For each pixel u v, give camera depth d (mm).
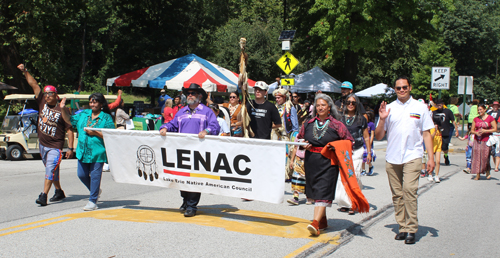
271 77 43500
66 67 39188
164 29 41344
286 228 5328
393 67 35750
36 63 21875
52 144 6750
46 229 5141
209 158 5492
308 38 26516
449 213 6594
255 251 4391
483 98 48406
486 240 5156
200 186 5590
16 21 19812
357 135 6742
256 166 5234
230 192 5418
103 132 6008
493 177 10695
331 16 20531
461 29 45875
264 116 6984
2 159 13109
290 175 8414
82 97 13461
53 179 6738
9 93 22156
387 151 5195
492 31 46875
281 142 5059
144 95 44438
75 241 4664
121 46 41906
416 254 4551
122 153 5977
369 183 9344
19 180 9336
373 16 20422
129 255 4227
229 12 51781
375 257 4398
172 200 7211
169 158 5730
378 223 5867
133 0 39344
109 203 6922
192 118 5871
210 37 44344
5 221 5648
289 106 8219
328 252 4480
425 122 5051
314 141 4969
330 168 4926
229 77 20797
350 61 26234
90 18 39125
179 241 4691
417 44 33938
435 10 23156
